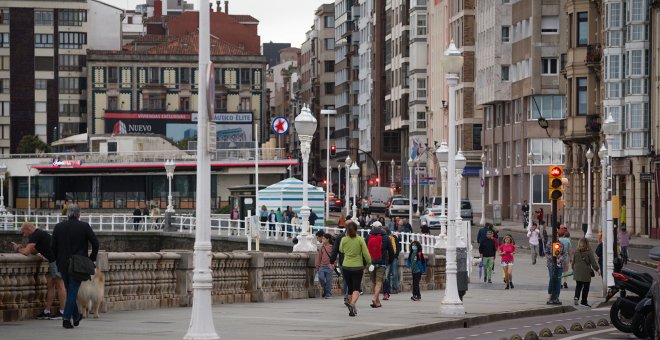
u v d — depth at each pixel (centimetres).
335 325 3575
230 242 10094
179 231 11319
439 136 17825
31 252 3300
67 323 3158
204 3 2580
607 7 11262
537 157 13912
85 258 3164
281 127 9456
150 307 3938
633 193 11019
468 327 3959
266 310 4144
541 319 4366
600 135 11669
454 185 4262
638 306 3431
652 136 10719
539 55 13788
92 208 16812
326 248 4950
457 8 16812
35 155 17312
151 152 16550
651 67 10900
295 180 10312
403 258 5931
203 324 2578
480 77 15450
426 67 18912
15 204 17488
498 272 7619
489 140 15538
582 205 12512
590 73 12031
